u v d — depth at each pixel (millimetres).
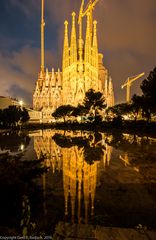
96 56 160625
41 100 161250
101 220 7371
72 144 29141
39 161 11211
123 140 32375
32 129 70500
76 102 151625
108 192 10141
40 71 177500
